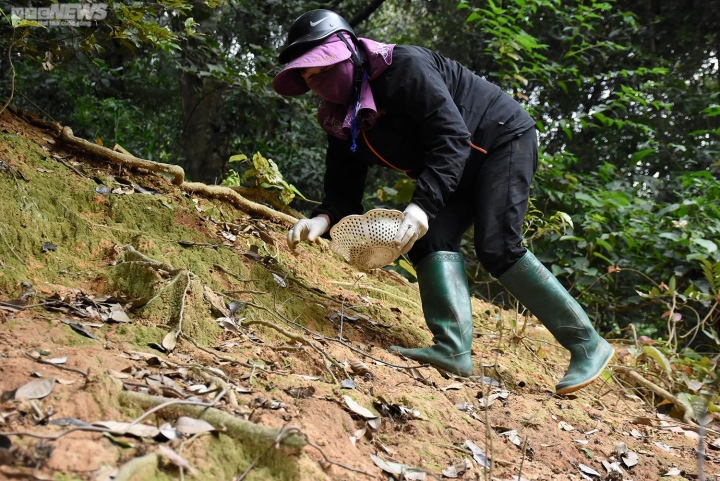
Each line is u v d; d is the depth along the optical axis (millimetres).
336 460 2016
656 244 6086
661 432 3502
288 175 7883
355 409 2357
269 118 7988
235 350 2691
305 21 3135
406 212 3045
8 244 2811
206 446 1819
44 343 2223
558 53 9797
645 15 10867
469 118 3373
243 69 6340
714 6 10680
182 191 4129
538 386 3646
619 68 9961
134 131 9281
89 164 3930
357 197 3633
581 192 6445
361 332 3582
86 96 8586
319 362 2762
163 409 1918
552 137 10328
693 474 2902
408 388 2803
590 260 6184
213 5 4531
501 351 4031
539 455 2688
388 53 3123
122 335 2494
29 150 3609
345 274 4328
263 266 3629
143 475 1618
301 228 3377
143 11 4137
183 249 3326
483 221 3346
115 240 3199
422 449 2373
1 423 1689
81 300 2697
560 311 3367
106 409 1862
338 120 3273
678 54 11180
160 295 2758
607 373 3959
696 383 4094
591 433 3084
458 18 10789
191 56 6000
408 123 3268
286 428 1856
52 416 1774
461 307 3377
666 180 9609
